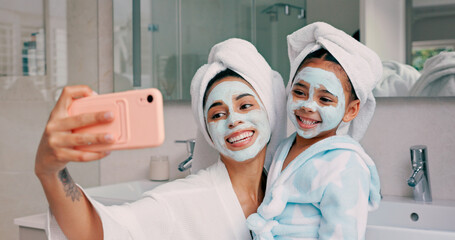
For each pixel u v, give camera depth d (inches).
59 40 64.4
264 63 32.4
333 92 28.8
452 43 49.6
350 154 28.0
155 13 65.3
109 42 68.6
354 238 25.8
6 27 57.7
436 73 50.3
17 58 58.8
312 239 27.5
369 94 31.5
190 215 30.8
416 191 48.6
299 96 29.8
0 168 56.3
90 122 20.1
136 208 29.2
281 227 28.3
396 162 52.2
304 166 28.5
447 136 50.2
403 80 51.6
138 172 67.0
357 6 53.2
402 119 51.9
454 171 49.9
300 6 56.1
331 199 26.6
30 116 60.4
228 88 30.5
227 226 30.9
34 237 48.3
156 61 65.3
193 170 36.9
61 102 21.6
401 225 47.6
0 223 56.3
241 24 59.9
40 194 61.1
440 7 50.2
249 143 29.9
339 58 29.2
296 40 32.1
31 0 61.1
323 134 29.9
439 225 46.1
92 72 68.5
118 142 20.4
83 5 67.3
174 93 64.1
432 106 50.8
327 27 30.1
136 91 20.6
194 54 63.1
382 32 52.4
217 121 30.4
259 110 30.5
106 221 26.0
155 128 19.9
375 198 29.1
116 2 67.2
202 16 62.5
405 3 51.6
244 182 31.9
